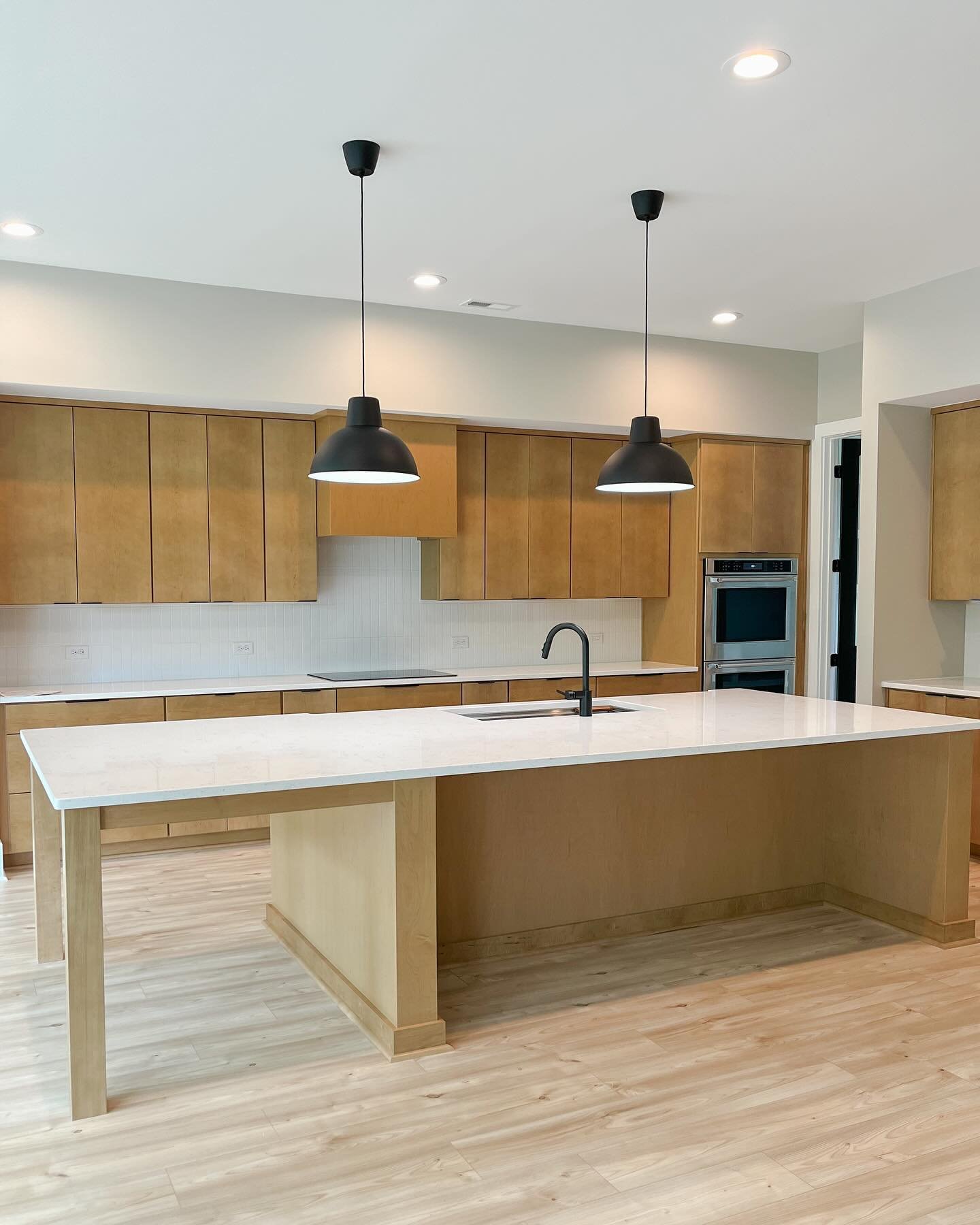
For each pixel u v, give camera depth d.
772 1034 3.07
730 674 6.58
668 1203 2.22
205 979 3.55
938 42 2.77
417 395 5.51
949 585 5.57
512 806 3.71
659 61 2.87
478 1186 2.29
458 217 4.09
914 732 3.62
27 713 4.91
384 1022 2.99
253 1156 2.42
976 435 5.39
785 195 3.88
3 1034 3.13
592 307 5.50
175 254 4.55
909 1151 2.43
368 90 3.02
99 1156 2.43
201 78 2.94
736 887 4.17
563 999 3.34
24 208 3.95
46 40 2.72
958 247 4.54
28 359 4.69
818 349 6.57
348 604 6.12
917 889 3.97
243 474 5.47
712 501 6.44
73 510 5.11
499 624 6.58
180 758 3.03
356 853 3.23
